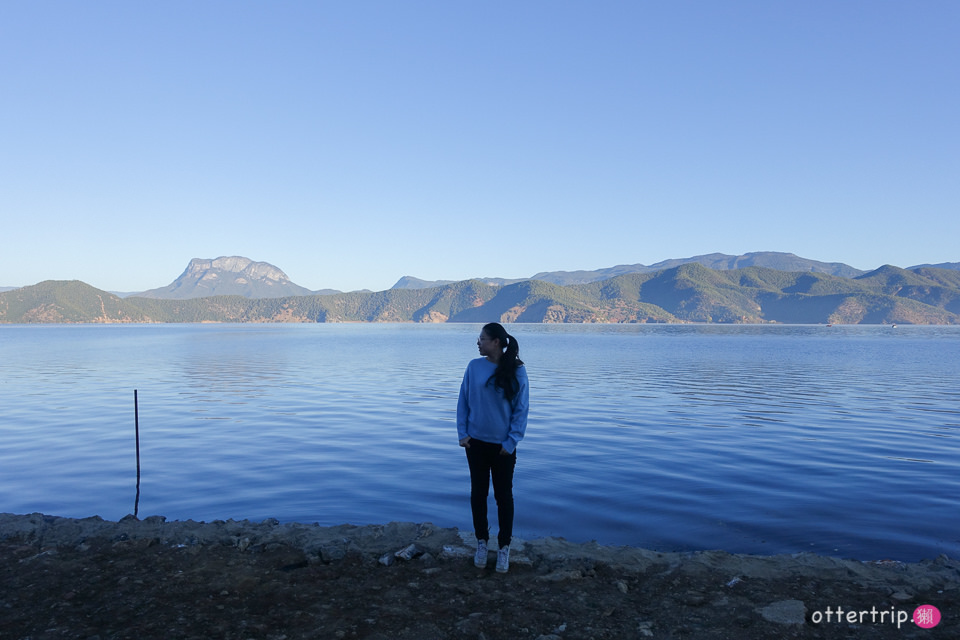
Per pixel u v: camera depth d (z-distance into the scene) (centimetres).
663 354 5625
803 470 1058
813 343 9025
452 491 928
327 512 820
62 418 1692
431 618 395
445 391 2408
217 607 409
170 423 1606
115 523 632
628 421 1627
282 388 2528
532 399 2138
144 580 460
